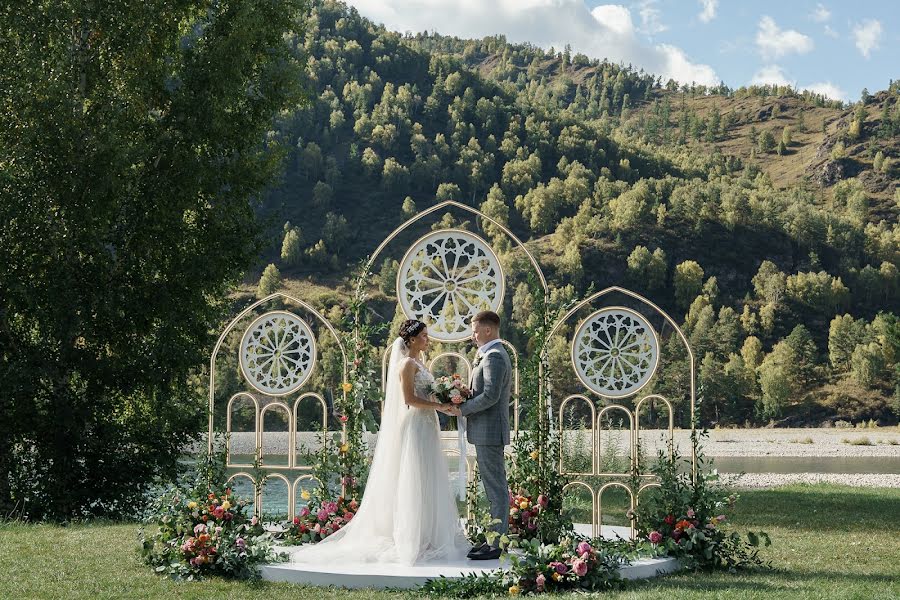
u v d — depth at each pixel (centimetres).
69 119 1313
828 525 1130
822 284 11194
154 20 1440
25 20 1348
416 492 684
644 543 701
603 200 12812
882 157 16188
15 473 1326
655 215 12206
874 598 573
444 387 689
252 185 1542
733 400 8656
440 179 13538
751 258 11894
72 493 1305
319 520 772
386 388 732
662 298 11131
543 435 764
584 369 805
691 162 16612
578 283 10781
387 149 14112
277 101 1602
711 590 598
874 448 4784
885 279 11875
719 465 3381
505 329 8062
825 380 9469
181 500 753
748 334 10519
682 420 6794
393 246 11869
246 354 861
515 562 622
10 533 932
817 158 17262
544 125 14950
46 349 1319
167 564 693
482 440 698
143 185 1406
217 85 1462
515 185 13450
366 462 795
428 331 795
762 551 870
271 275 9919
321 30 16912
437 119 15325
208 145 1488
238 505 746
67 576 662
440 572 636
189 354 1395
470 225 12519
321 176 13288
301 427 5516
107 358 1345
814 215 12462
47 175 1308
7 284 1293
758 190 14188
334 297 10056
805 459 3941
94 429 1361
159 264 1430
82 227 1312
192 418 1409
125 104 1430
